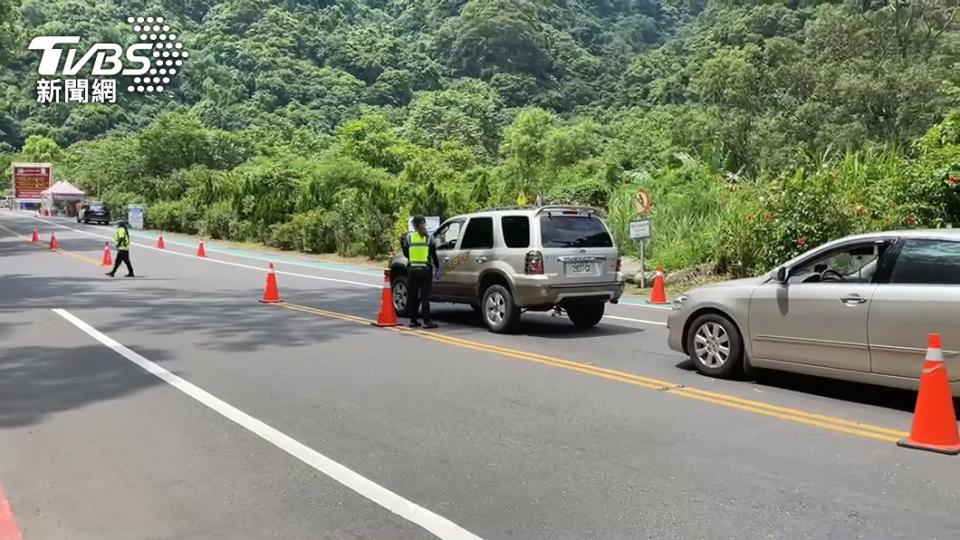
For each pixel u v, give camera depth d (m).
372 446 6.04
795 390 7.80
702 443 6.05
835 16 54.03
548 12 156.88
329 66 131.25
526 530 4.45
